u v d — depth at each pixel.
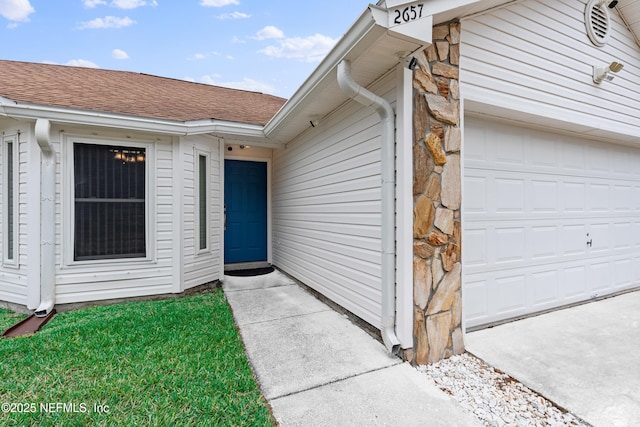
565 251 3.58
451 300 2.46
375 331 2.75
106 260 3.76
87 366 2.18
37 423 1.63
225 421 1.65
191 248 4.32
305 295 4.16
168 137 4.10
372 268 2.77
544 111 2.98
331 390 1.97
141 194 3.96
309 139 4.30
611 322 3.11
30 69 5.13
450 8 2.08
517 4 2.84
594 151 3.87
